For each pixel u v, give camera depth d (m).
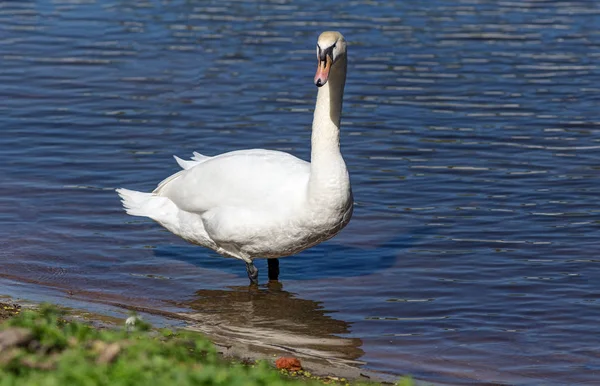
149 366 7.85
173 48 27.09
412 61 25.62
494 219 15.81
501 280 13.48
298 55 26.17
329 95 12.14
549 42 27.56
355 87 23.53
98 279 13.49
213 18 30.44
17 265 13.80
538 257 14.28
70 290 13.00
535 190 17.12
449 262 14.16
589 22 29.92
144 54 26.58
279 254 12.83
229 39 27.86
